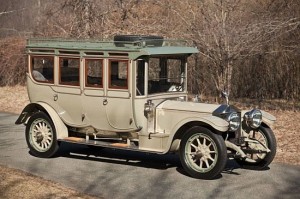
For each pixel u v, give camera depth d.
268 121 8.55
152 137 8.29
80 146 10.49
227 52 15.02
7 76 22.28
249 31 14.88
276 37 15.35
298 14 16.17
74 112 9.09
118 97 8.53
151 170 8.48
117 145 8.57
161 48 8.55
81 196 6.79
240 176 8.12
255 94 17.80
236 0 15.65
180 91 9.13
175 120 8.28
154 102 8.52
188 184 7.59
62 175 8.09
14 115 15.53
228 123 7.80
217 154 7.66
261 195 7.03
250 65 17.59
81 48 8.87
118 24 18.19
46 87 9.41
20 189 6.98
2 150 10.12
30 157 9.45
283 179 7.95
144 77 8.38
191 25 15.76
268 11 16.33
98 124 8.85
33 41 9.71
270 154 8.46
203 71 16.80
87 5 18.69
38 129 9.45
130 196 6.95
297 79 17.45
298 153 9.93
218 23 15.02
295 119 13.70
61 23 19.83
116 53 8.48
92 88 8.82
